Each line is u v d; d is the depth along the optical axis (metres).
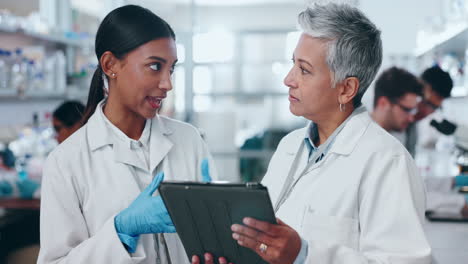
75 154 1.19
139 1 4.99
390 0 4.61
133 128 1.27
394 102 2.40
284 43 6.21
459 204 2.19
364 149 1.06
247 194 0.83
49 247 1.11
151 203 1.03
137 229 1.06
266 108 6.59
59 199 1.13
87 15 4.58
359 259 0.94
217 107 6.35
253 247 0.88
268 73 6.34
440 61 3.30
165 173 1.27
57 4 4.00
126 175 1.20
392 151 1.04
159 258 1.22
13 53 2.90
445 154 3.34
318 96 1.08
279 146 1.37
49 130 3.39
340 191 1.05
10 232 2.49
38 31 2.99
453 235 1.88
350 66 1.04
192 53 5.43
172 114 5.28
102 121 1.24
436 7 4.54
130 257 1.07
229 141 5.68
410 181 1.01
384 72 2.43
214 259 0.98
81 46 3.83
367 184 1.03
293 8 6.71
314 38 1.05
